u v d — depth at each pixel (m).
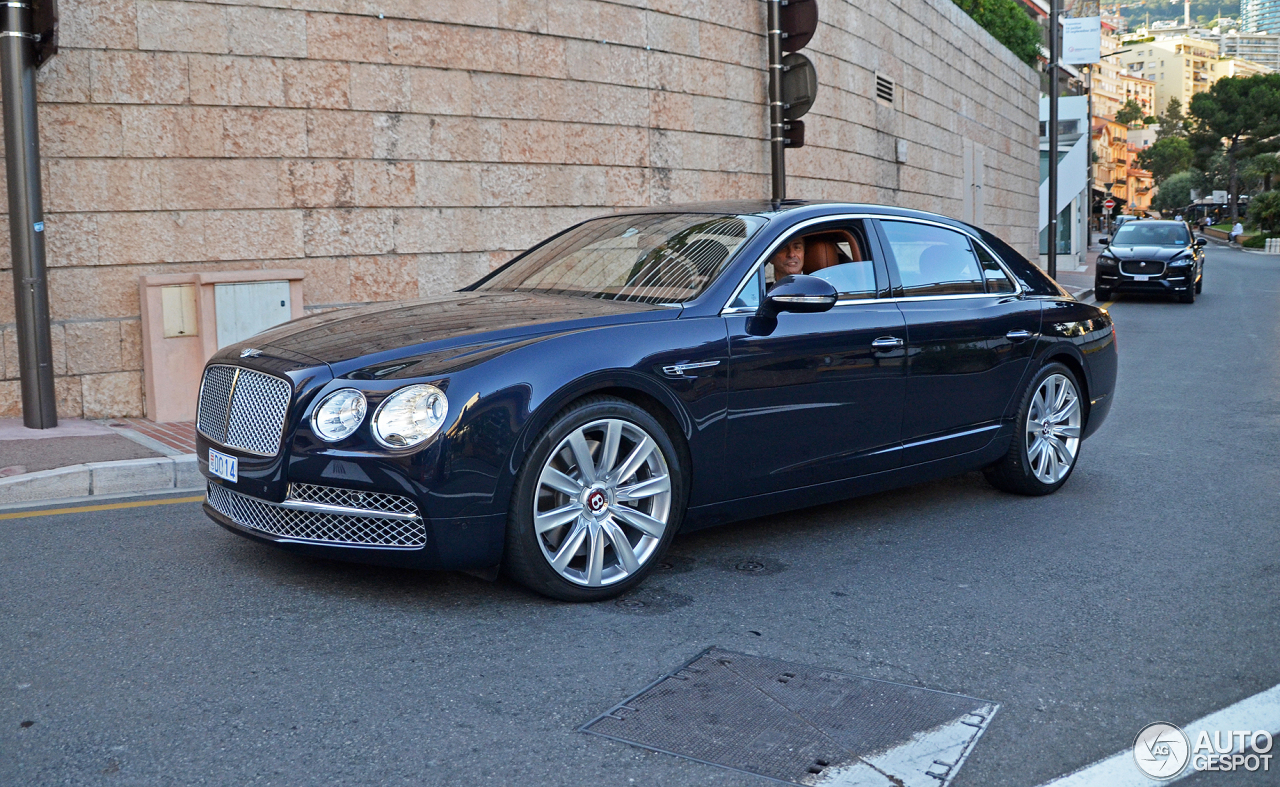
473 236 9.42
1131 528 5.11
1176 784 2.64
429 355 3.74
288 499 3.75
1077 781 2.65
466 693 3.14
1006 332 5.40
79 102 7.48
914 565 4.50
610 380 3.87
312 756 2.74
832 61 13.93
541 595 3.91
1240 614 3.89
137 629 3.64
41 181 7.21
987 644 3.59
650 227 5.00
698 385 4.12
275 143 8.27
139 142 7.71
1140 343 13.94
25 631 3.62
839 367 4.57
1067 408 5.86
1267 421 8.05
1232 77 108.56
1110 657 3.47
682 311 4.20
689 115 11.20
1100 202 108.06
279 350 3.99
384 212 8.87
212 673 3.27
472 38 9.28
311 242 8.50
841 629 3.72
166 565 4.35
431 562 3.64
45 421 6.94
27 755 2.74
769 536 4.94
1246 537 4.94
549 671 3.31
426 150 9.07
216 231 8.06
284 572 4.26
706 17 11.33
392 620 3.73
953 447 5.20
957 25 19.92
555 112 9.93
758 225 4.64
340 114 8.57
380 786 2.59
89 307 7.61
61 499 5.54
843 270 4.79
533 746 2.81
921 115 17.72
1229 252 57.56
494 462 3.63
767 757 2.76
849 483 4.78
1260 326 16.14
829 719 2.99
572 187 10.12
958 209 20.36
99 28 7.51
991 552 4.70
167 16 7.75
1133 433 7.63
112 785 2.59
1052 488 5.81
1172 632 3.71
